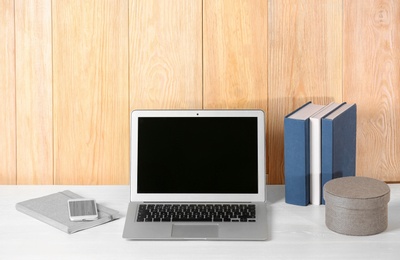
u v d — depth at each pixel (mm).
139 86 2166
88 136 2201
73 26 2141
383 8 2129
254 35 2135
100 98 2178
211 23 2129
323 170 2021
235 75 2156
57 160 2215
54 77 2170
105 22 2137
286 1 2123
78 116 2189
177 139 2027
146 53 2148
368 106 2180
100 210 1985
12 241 1826
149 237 1830
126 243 1817
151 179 2023
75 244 1812
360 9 2131
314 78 2162
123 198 2113
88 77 2166
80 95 2178
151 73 2158
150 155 2027
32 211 1980
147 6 2125
